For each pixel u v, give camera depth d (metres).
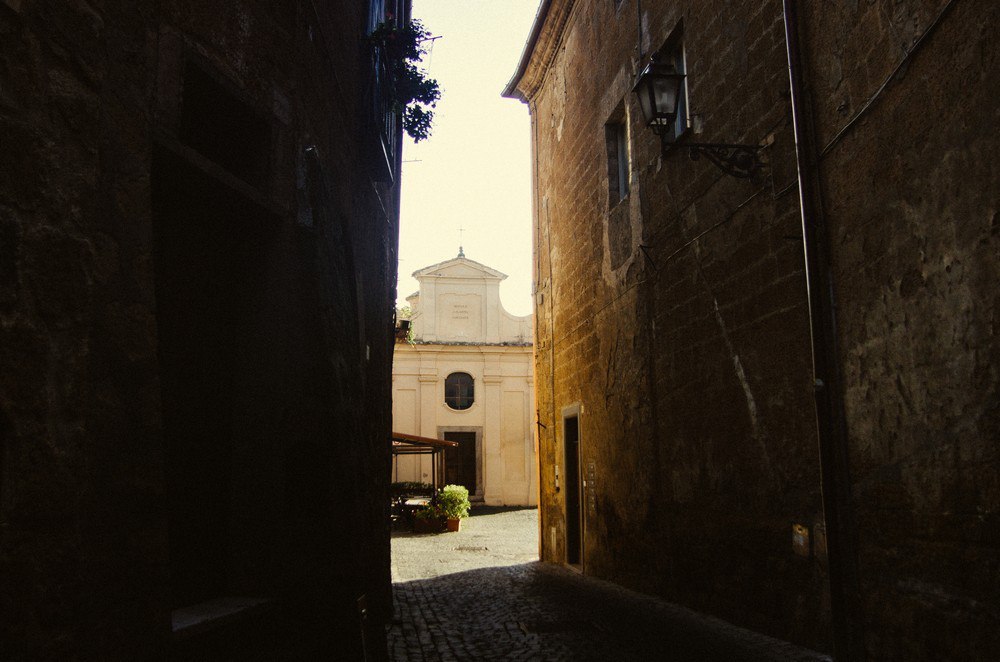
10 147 2.14
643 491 8.33
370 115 6.01
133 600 2.52
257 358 3.82
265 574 3.61
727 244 6.43
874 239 4.45
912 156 4.08
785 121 5.54
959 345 3.73
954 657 3.76
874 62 4.42
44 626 2.12
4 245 2.10
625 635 5.97
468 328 29.38
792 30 5.22
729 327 6.38
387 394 7.71
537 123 13.95
